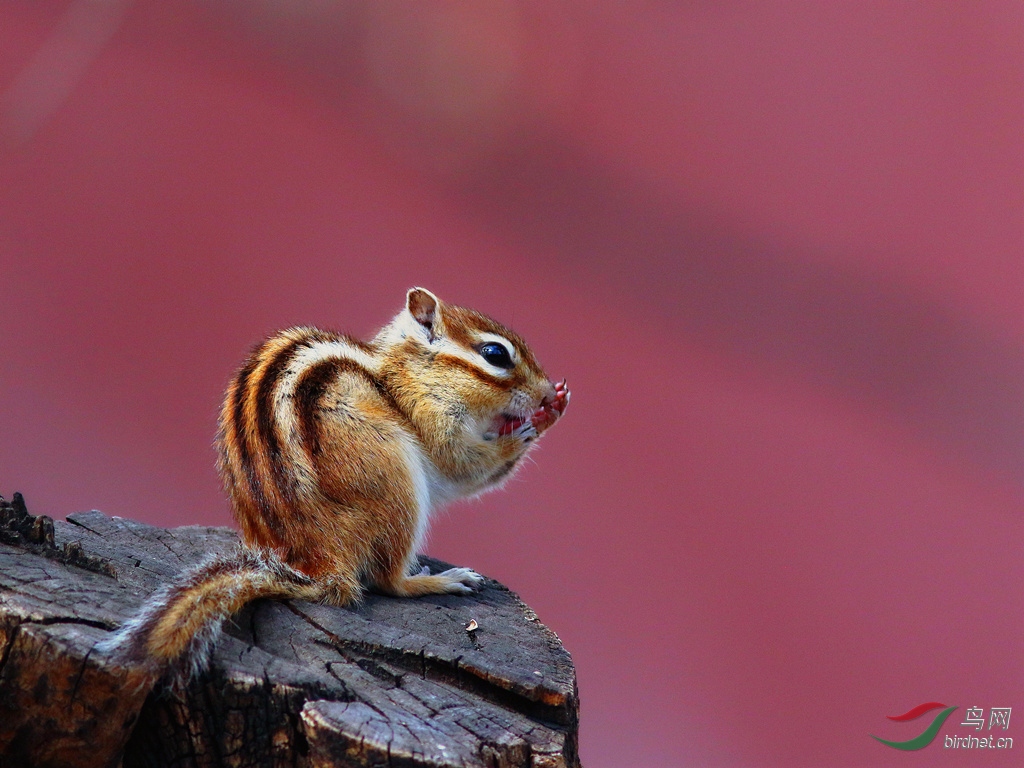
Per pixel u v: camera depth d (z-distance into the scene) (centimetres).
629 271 469
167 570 327
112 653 322
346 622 326
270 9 457
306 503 329
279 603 327
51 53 336
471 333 333
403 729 322
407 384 332
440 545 399
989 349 477
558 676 325
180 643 322
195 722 323
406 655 325
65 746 322
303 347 331
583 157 486
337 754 322
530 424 334
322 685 323
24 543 326
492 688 325
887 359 480
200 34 458
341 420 329
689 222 482
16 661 322
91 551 328
